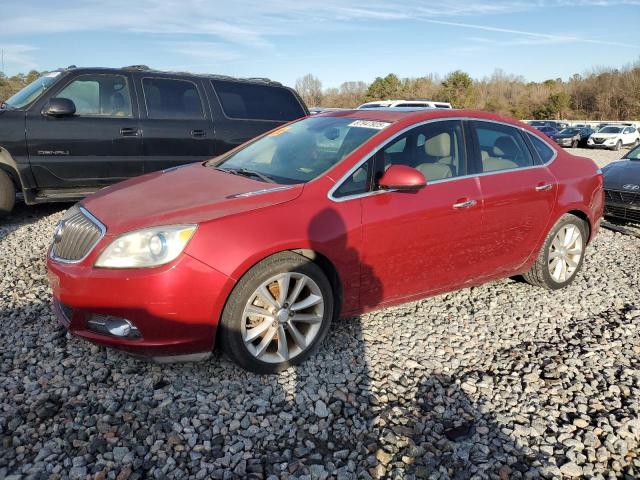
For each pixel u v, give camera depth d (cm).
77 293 289
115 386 300
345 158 348
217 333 303
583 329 403
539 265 456
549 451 266
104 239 291
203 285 283
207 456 250
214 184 350
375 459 254
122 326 289
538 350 368
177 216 295
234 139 755
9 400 283
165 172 409
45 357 329
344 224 327
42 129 629
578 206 460
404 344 366
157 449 253
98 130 661
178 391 297
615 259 589
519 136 445
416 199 359
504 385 323
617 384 327
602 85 6556
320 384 312
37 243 570
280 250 301
